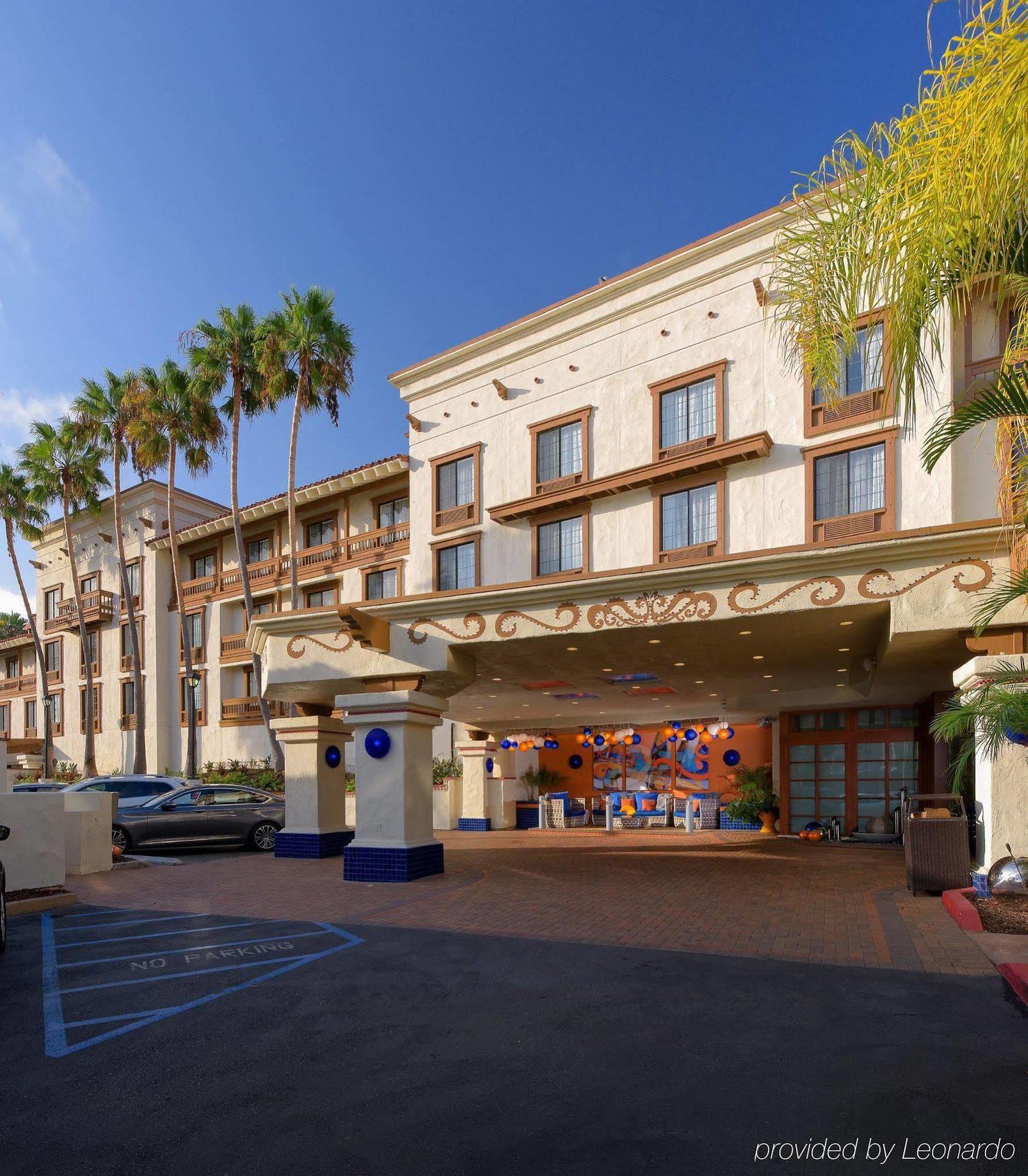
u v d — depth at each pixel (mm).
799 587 10125
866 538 9578
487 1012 5762
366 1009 5895
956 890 9453
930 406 15242
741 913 9508
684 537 18703
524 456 21797
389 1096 4336
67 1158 3732
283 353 27719
